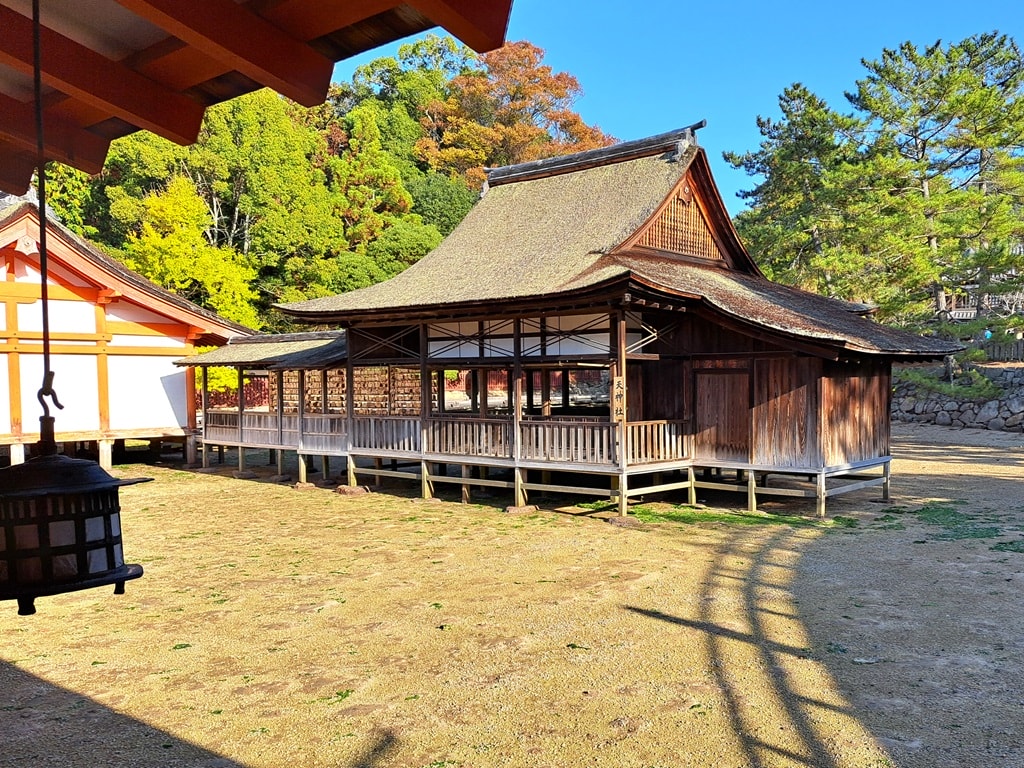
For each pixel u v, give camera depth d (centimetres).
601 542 1155
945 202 2650
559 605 832
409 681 628
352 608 843
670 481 1725
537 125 5481
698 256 1794
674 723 539
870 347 1260
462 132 5212
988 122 2762
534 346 1516
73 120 321
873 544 1095
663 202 1650
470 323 1608
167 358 2222
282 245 3669
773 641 703
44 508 240
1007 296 3528
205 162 3631
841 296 2758
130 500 1670
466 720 552
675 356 1468
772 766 475
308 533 1288
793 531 1203
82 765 495
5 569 237
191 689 622
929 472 1823
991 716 539
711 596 853
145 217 3212
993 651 666
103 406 2078
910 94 2897
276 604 866
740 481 1650
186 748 517
